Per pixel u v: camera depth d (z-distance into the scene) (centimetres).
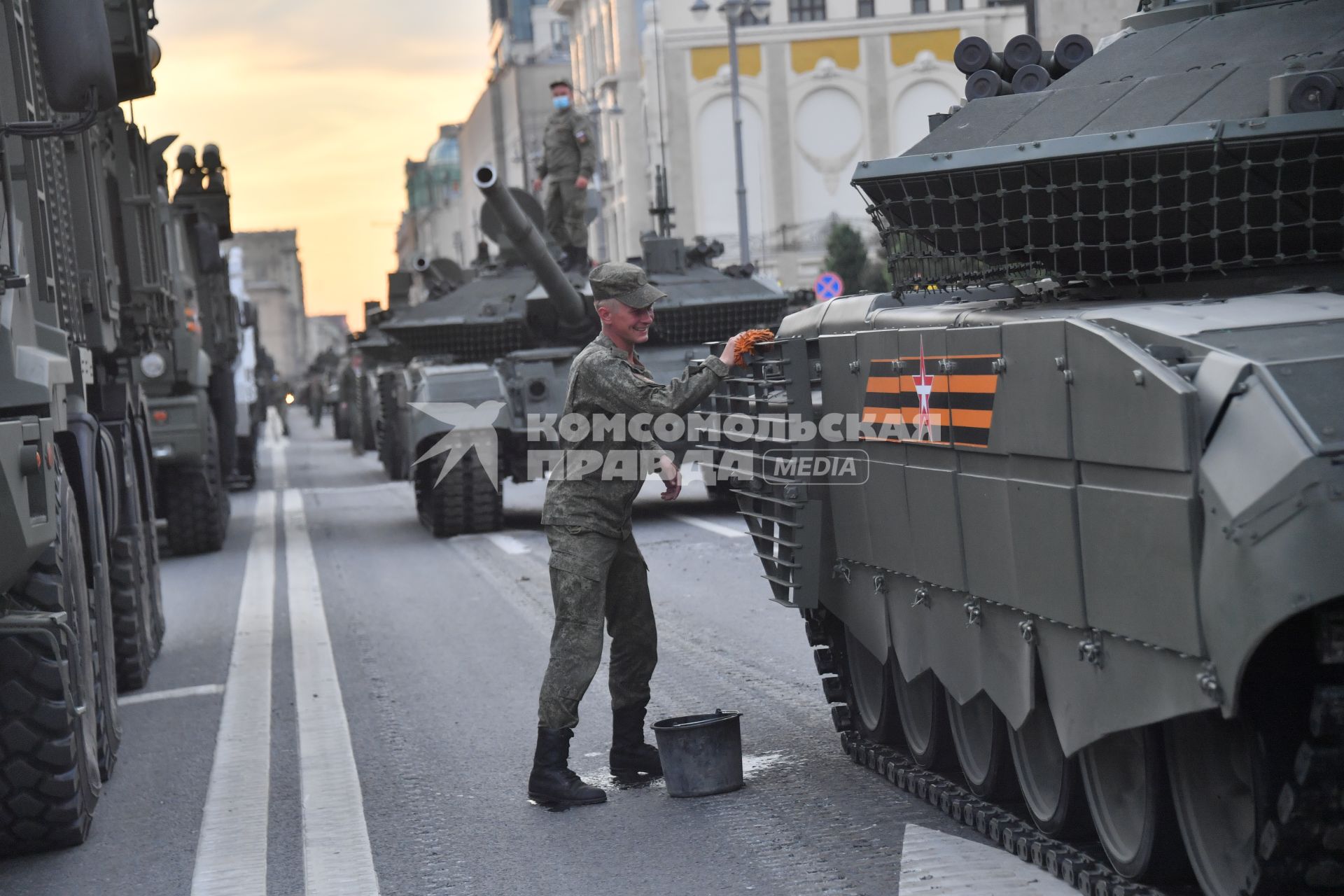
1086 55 577
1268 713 388
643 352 1733
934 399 513
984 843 533
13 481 507
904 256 579
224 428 1941
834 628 671
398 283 2597
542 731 618
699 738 613
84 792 611
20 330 587
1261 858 391
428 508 1764
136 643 910
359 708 827
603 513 610
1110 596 420
